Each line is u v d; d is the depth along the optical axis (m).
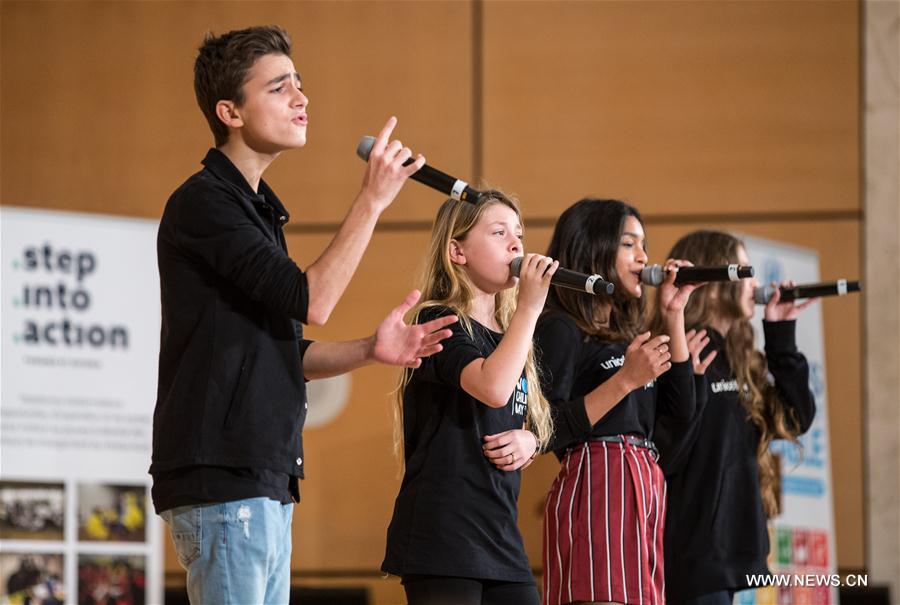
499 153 12.67
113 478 9.43
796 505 10.38
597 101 12.65
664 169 12.50
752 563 7.23
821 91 12.44
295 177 12.87
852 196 12.33
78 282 9.62
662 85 12.59
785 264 11.13
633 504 6.25
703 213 12.42
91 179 13.09
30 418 9.28
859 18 12.46
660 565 6.36
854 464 12.04
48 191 13.09
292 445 4.81
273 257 4.73
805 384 8.04
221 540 4.62
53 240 9.59
